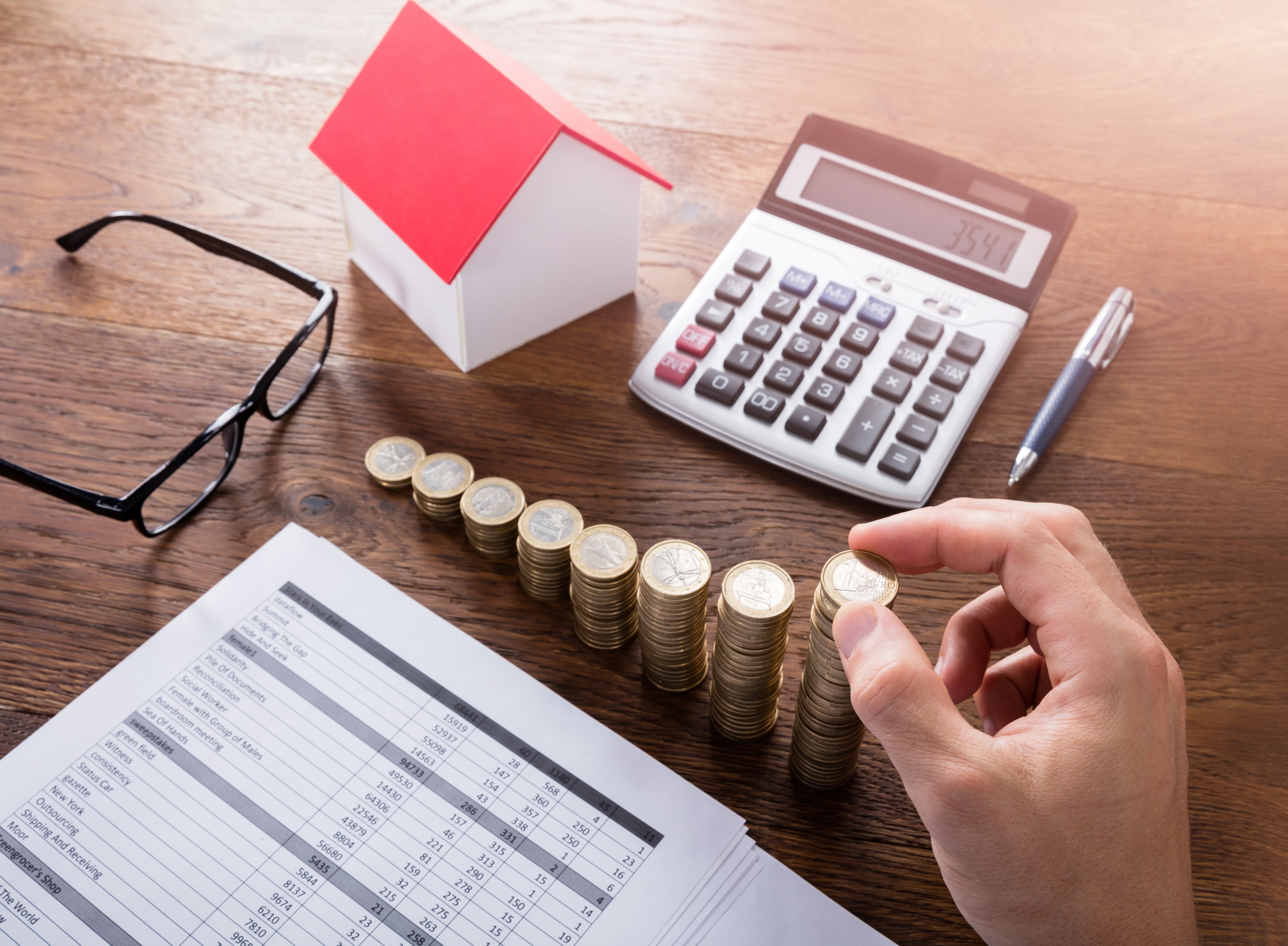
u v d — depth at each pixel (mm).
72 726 574
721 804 562
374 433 713
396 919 521
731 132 930
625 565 576
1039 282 754
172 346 755
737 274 772
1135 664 479
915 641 480
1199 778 585
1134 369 777
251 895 525
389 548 662
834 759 546
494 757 573
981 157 922
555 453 707
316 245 827
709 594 641
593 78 964
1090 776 459
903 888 544
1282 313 818
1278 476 719
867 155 801
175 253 814
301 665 602
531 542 606
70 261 805
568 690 608
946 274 765
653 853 543
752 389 720
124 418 713
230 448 686
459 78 701
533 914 523
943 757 449
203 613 619
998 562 527
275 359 717
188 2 1011
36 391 723
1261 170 926
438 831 548
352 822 549
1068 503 698
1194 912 486
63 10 997
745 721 572
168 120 908
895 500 676
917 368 719
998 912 480
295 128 910
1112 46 1032
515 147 661
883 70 997
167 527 658
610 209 735
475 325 721
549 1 1035
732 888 533
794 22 1038
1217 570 671
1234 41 1041
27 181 855
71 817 543
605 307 798
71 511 665
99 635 612
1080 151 934
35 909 516
